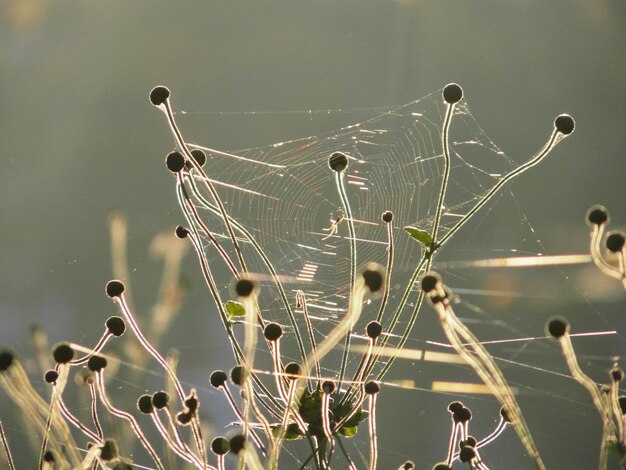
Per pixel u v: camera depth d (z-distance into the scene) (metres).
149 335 1.91
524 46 5.18
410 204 2.23
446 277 2.58
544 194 4.21
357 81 5.12
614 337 2.55
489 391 1.90
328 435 1.87
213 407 2.19
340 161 1.92
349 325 1.88
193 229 1.91
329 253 2.18
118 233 1.91
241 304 1.91
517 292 2.71
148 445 1.88
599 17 5.16
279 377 1.88
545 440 2.18
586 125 4.92
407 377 2.24
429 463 2.21
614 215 4.20
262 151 2.26
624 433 1.85
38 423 1.86
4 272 4.40
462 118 2.83
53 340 3.43
